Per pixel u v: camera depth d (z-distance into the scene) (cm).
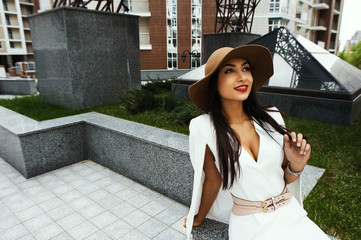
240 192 132
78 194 383
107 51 710
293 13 3322
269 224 125
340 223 229
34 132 428
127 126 435
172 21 2841
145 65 2847
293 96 567
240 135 134
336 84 534
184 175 333
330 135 442
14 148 446
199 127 133
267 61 129
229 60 124
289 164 133
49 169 461
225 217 155
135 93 613
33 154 436
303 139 123
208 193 143
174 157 337
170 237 289
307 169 317
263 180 126
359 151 372
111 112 605
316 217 233
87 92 682
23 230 306
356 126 498
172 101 600
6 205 358
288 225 126
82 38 651
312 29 4038
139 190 390
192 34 2923
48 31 666
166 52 2844
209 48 1148
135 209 342
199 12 2884
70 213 337
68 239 290
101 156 475
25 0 4800
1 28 4419
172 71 2145
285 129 143
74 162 493
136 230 302
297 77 598
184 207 344
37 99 818
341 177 302
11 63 4900
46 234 299
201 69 852
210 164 135
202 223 162
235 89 124
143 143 376
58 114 603
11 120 496
